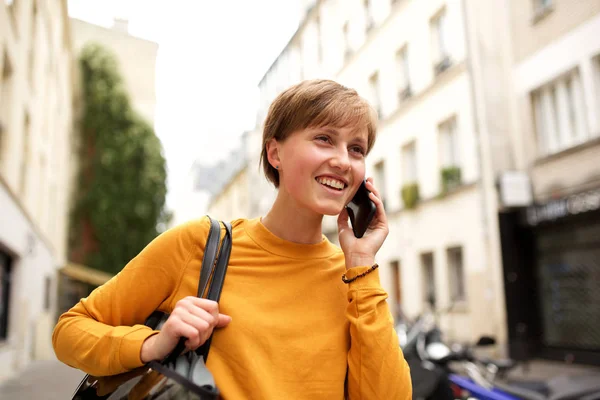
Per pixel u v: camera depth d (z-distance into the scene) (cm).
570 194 973
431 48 1369
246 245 117
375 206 123
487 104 1148
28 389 784
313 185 112
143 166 2397
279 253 117
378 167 1664
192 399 87
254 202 2989
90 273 2002
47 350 1329
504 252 1096
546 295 1057
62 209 1934
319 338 110
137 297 111
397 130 1535
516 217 1098
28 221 1088
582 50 946
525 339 1047
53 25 1433
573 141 993
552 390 288
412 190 1421
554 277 1038
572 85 992
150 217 2380
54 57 1475
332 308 116
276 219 121
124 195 2358
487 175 1142
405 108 1487
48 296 1535
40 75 1214
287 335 107
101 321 110
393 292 1558
